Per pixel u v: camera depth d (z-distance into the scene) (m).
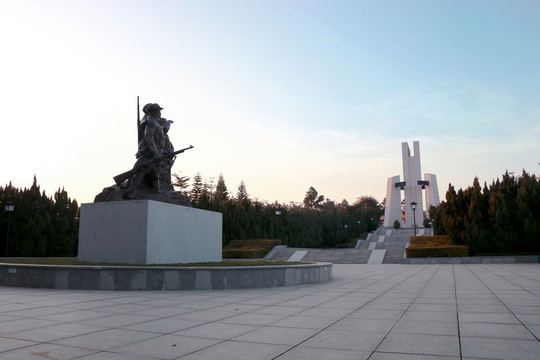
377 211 109.81
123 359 4.62
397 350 4.90
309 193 139.50
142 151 15.86
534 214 29.39
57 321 6.82
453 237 32.22
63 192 31.95
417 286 12.83
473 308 7.96
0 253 27.95
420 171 80.56
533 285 12.38
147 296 10.10
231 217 42.12
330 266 15.90
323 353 4.82
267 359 4.59
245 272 12.16
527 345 5.05
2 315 7.37
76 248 32.03
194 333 5.94
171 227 14.62
